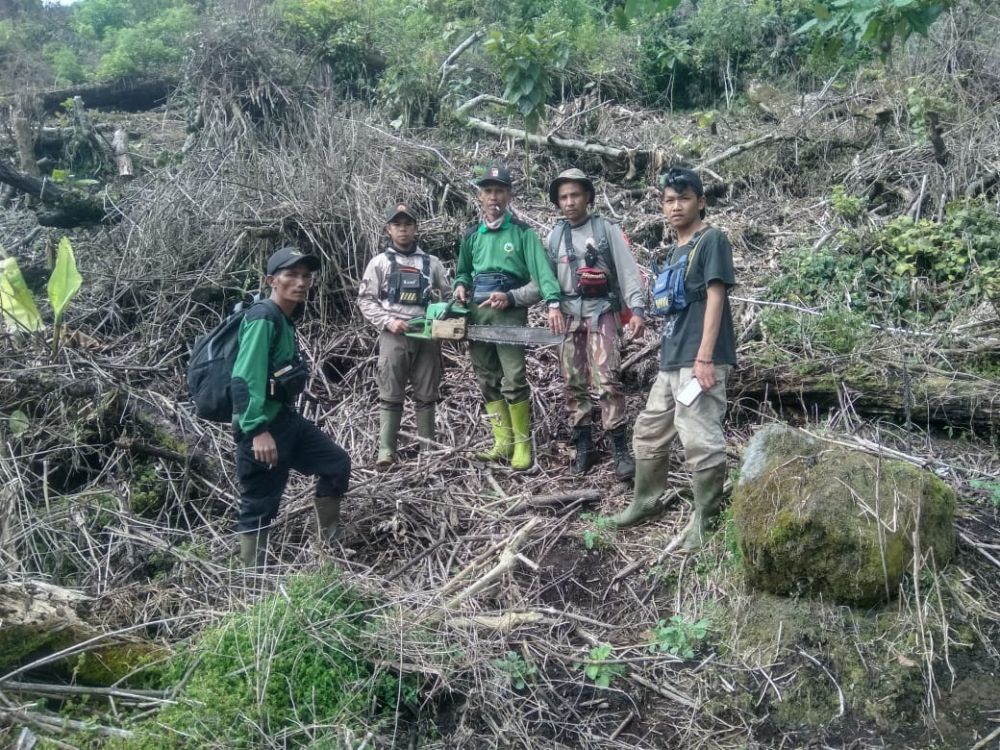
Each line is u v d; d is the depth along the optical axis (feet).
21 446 15.78
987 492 13.82
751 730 10.88
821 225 23.95
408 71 31.27
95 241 22.91
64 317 19.39
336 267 20.47
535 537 14.46
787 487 12.01
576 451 16.42
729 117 33.81
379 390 17.61
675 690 11.52
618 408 15.76
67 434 16.17
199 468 16.07
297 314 20.07
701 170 27.86
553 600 13.30
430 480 16.05
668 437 13.93
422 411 16.87
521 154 29.14
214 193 21.94
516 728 10.87
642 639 12.39
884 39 11.10
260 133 27.27
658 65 38.86
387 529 14.73
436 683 11.21
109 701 10.71
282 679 10.59
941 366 17.07
